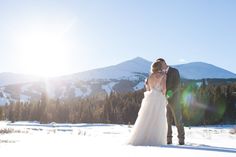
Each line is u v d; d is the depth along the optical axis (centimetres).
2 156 392
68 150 466
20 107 12431
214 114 7856
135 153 446
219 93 8075
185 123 7806
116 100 10612
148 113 744
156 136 733
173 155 439
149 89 778
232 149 571
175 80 792
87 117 11069
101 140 721
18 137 855
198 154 461
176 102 793
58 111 11675
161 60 794
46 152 437
